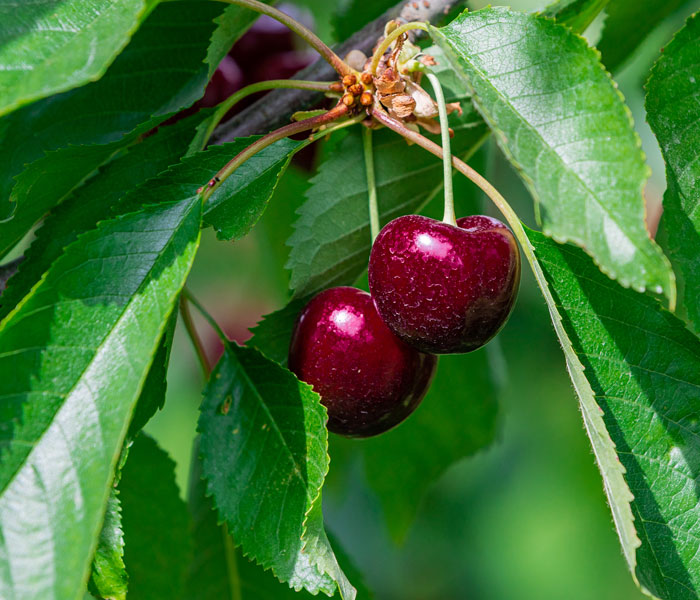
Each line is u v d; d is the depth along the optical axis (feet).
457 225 1.51
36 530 1.37
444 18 1.68
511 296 1.50
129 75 1.61
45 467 1.38
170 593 1.69
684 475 1.51
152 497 1.68
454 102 1.64
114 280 1.42
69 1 1.40
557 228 1.39
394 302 1.49
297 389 1.53
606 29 1.70
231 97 1.58
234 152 1.52
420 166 1.63
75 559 1.37
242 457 1.54
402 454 1.87
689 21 1.50
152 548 1.69
